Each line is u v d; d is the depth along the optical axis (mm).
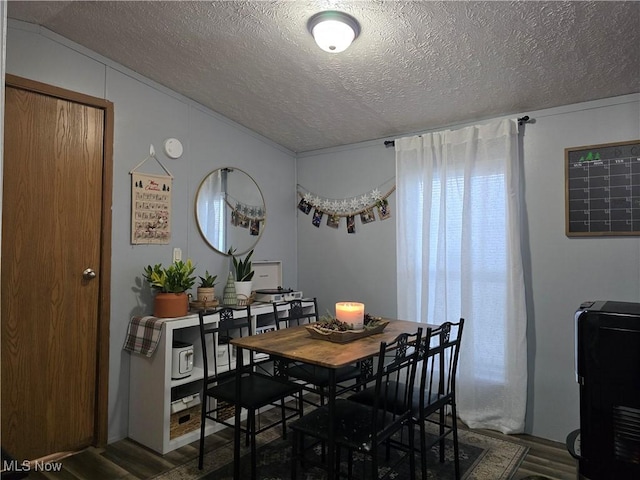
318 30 1991
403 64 2375
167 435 2477
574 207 2572
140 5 2076
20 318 2297
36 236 2354
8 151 2254
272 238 3715
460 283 2891
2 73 760
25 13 2203
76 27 2318
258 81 2746
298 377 2533
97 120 2590
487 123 2898
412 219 3127
